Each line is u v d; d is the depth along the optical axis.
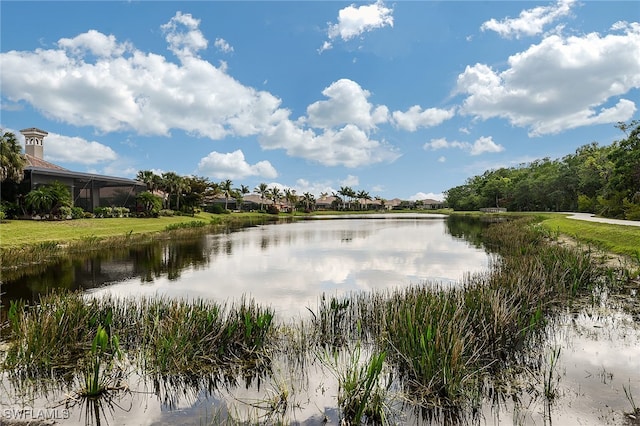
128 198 54.53
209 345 6.93
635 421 4.75
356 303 10.32
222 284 14.00
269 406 5.36
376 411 5.07
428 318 6.94
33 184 37.12
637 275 12.48
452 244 26.77
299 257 21.00
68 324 7.12
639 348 7.15
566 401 5.27
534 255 15.36
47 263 18.92
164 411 5.25
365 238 31.89
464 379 5.51
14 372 6.30
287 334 8.02
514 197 82.81
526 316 8.09
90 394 5.63
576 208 64.00
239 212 90.88
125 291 12.95
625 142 35.31
